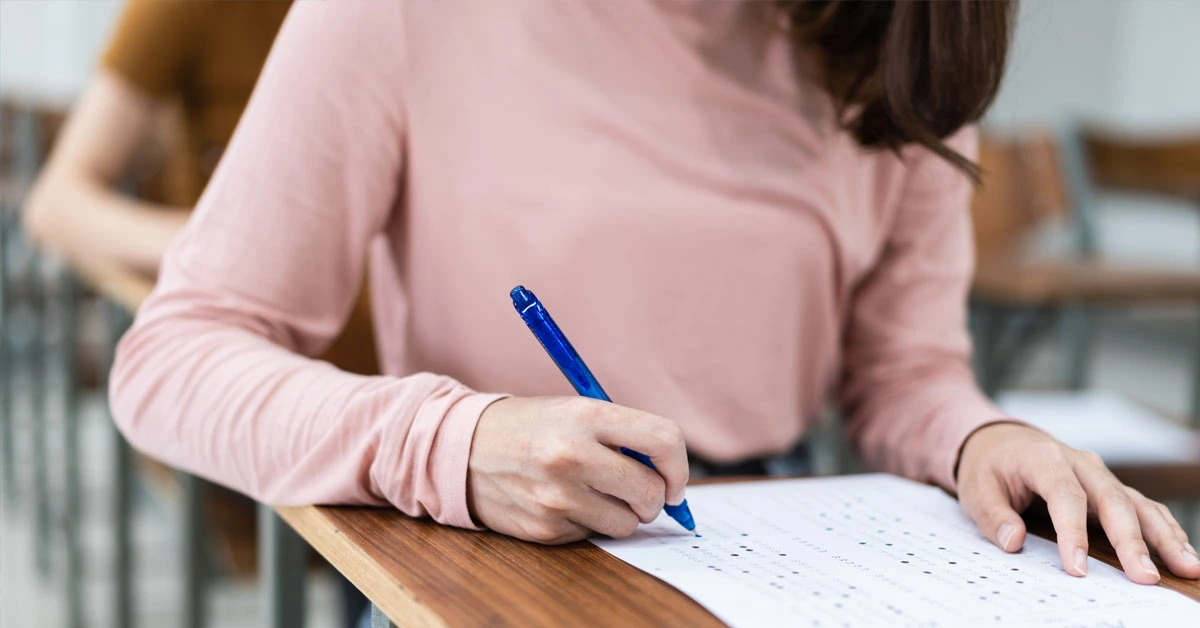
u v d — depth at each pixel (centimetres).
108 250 160
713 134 84
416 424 60
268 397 66
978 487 68
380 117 75
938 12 78
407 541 57
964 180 95
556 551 56
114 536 176
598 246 81
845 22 84
